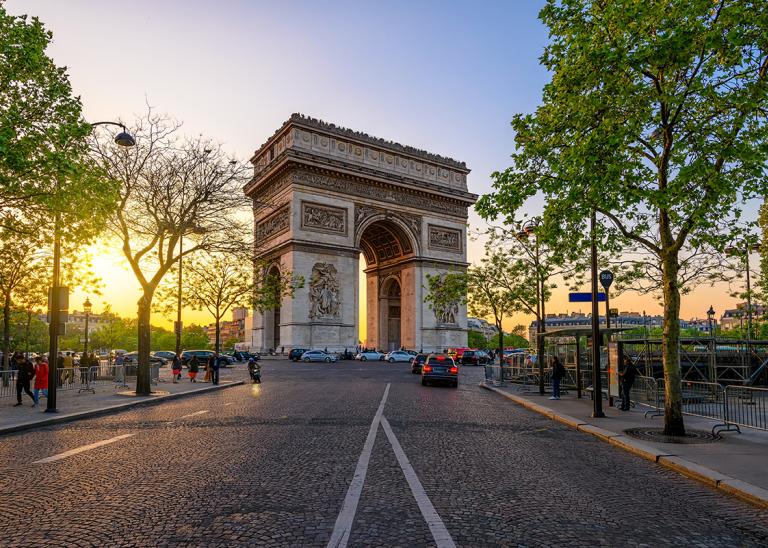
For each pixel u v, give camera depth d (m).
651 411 20.78
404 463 11.42
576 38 14.74
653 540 7.14
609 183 14.35
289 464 11.20
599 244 19.77
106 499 8.56
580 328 26.56
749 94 13.25
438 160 88.12
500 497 8.98
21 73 17.67
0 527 7.29
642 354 32.09
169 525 7.32
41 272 41.78
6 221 21.45
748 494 9.19
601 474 10.98
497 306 39.00
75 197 18.91
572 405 23.91
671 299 15.70
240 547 6.53
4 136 15.20
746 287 45.38
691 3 13.13
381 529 7.23
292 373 48.66
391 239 87.62
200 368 60.66
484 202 17.14
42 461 11.67
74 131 18.09
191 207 30.75
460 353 75.62
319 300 72.25
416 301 82.06
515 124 16.86
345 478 10.03
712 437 14.95
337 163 75.56
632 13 13.20
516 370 41.44
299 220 72.50
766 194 14.52
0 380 29.19
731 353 33.44
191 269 42.16
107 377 35.16
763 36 12.78
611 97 14.35
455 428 16.95
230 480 9.80
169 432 15.73
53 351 20.73
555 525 7.61
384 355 74.50
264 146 82.31
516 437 15.57
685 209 15.12
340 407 22.47
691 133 14.24
